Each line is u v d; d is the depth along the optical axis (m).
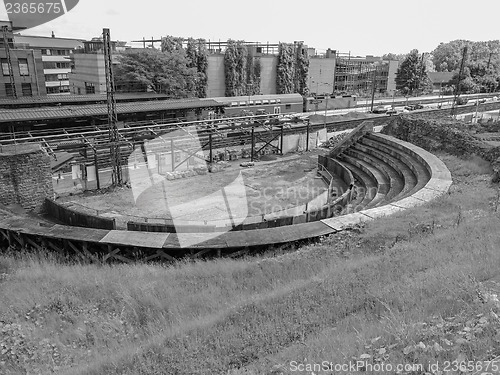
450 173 28.09
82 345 10.81
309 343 8.20
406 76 118.81
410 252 13.17
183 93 72.50
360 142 43.06
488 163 29.62
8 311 12.68
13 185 27.33
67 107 52.56
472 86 113.25
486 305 7.79
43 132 48.31
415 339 7.13
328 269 13.43
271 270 14.55
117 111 53.41
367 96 111.00
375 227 17.70
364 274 11.79
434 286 9.56
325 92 105.56
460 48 175.88
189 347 9.05
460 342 6.46
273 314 10.08
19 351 10.48
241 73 88.81
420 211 19.20
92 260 18.42
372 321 8.67
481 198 20.25
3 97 61.28
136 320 11.84
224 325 9.98
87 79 76.31
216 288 13.38
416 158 33.53
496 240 12.59
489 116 74.19
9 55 61.88
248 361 8.38
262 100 77.38
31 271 16.56
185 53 79.00
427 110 77.31
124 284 14.25
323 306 10.12
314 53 119.06
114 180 36.41
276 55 96.12
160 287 13.78
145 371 8.38
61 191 35.16
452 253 12.20
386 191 30.31
